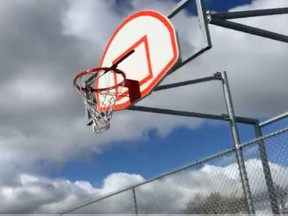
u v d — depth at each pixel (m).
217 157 2.48
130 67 3.29
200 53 2.58
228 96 3.85
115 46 3.48
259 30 2.62
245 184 2.34
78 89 3.52
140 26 3.24
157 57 3.04
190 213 2.60
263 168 2.31
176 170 2.69
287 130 2.22
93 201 3.32
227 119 3.86
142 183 2.91
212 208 2.49
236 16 2.53
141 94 3.15
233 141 3.77
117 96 3.36
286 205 2.23
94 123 3.47
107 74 3.47
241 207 2.35
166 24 2.97
